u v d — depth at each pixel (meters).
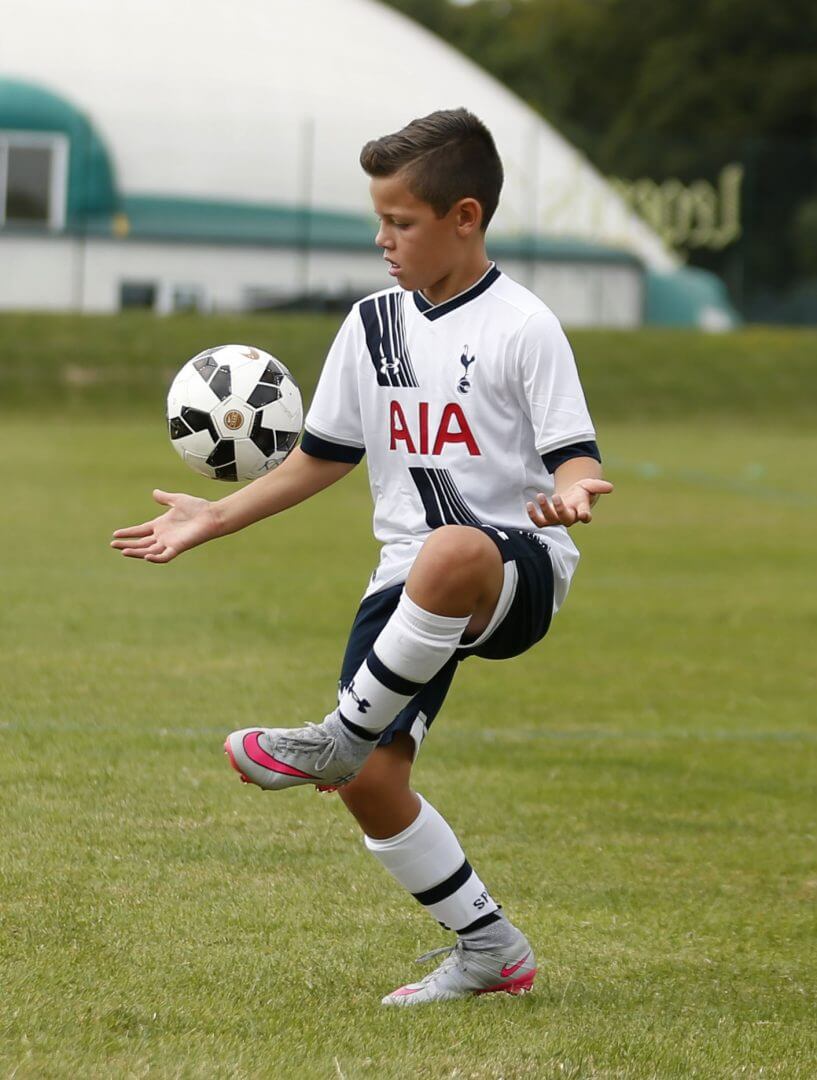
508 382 10.34
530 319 10.29
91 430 68.69
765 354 92.25
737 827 15.75
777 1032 10.30
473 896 10.68
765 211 125.50
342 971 11.20
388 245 10.34
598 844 14.94
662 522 44.56
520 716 20.70
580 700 21.81
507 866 14.07
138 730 18.52
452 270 10.41
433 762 17.94
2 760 16.84
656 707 21.52
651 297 115.75
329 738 9.86
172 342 85.62
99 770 16.58
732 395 85.88
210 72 120.12
